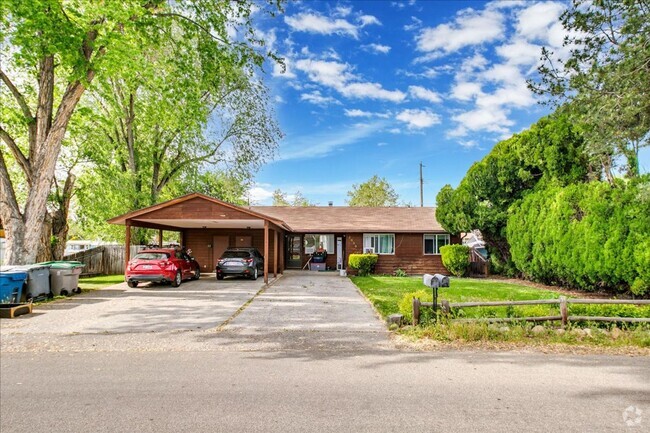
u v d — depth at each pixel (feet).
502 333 24.29
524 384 16.49
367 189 171.22
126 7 41.55
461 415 13.39
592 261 43.21
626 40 28.45
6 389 15.92
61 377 17.44
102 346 23.08
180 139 79.15
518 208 59.62
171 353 21.59
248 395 15.25
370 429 12.33
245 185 86.12
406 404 14.37
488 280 63.93
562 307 25.93
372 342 23.98
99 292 46.83
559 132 53.67
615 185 45.16
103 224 78.89
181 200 54.60
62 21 38.75
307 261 86.28
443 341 23.77
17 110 55.52
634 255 39.11
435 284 26.16
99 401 14.62
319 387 16.15
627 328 25.41
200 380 17.04
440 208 72.43
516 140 60.80
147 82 54.08
